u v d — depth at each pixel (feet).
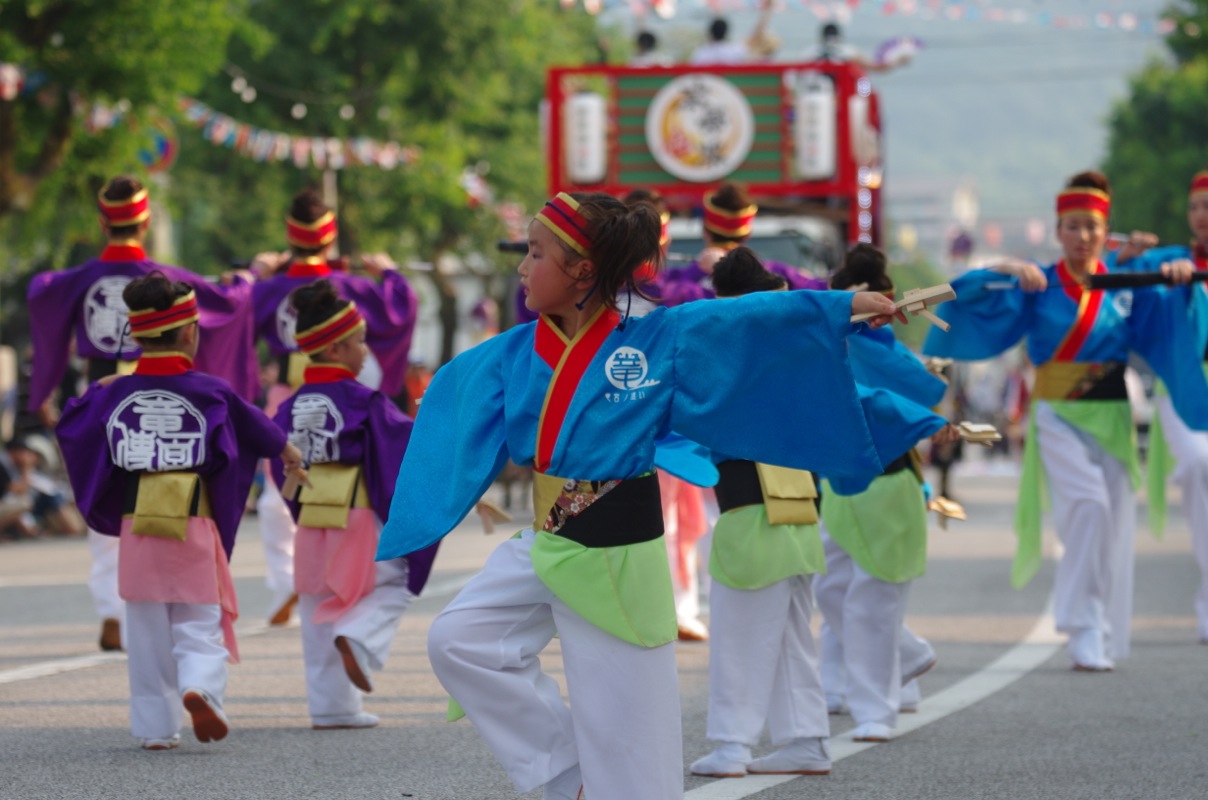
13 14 120.78
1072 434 56.90
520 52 207.10
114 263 57.31
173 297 42.60
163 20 124.88
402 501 30.86
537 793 37.37
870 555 43.70
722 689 39.73
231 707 48.55
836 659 48.73
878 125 113.80
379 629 45.09
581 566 29.14
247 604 72.84
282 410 46.70
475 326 261.03
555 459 29.30
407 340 60.90
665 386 29.35
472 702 29.96
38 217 139.54
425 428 31.22
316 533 45.57
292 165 197.98
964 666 55.88
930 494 45.62
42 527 115.75
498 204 224.94
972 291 55.88
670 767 29.43
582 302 29.48
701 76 103.76
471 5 195.00
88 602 74.69
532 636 30.45
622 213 29.12
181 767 40.14
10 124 126.31
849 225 103.76
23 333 182.70
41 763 40.52
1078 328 56.75
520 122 228.84
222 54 134.82
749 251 42.42
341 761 40.93
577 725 29.40
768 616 39.55
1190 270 51.44
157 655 42.22
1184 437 63.82
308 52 188.03
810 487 40.22
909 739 43.93
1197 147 309.01
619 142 104.73
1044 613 69.15
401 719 46.73
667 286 59.72
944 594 75.92
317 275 60.64
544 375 29.58
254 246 216.54
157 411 42.47
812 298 29.27
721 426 29.53
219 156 199.62
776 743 39.96
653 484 29.78
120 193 57.16
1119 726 45.44
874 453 29.66
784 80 103.65
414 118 200.75
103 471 42.45
